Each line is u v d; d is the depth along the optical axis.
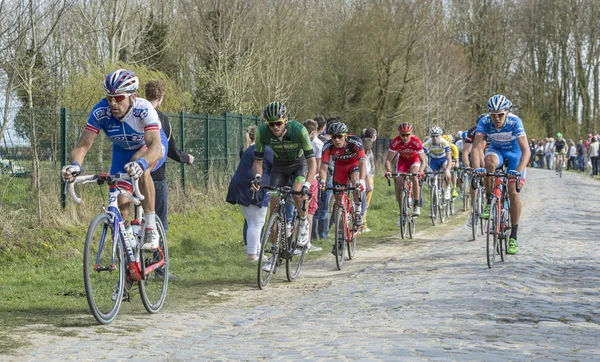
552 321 5.76
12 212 10.09
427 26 38.09
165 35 29.97
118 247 5.79
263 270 8.12
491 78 55.75
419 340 5.03
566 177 36.19
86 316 5.98
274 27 28.86
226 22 26.14
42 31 14.12
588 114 57.50
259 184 8.01
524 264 8.96
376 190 23.08
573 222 14.73
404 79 37.03
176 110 20.80
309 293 7.61
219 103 23.64
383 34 35.47
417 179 13.42
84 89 16.28
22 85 11.89
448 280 7.93
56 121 10.84
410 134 13.32
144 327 5.66
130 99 5.85
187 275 8.82
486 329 5.40
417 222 16.52
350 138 10.24
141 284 6.13
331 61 35.06
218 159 15.86
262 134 8.23
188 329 5.68
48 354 4.63
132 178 5.55
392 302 6.70
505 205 9.48
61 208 10.84
